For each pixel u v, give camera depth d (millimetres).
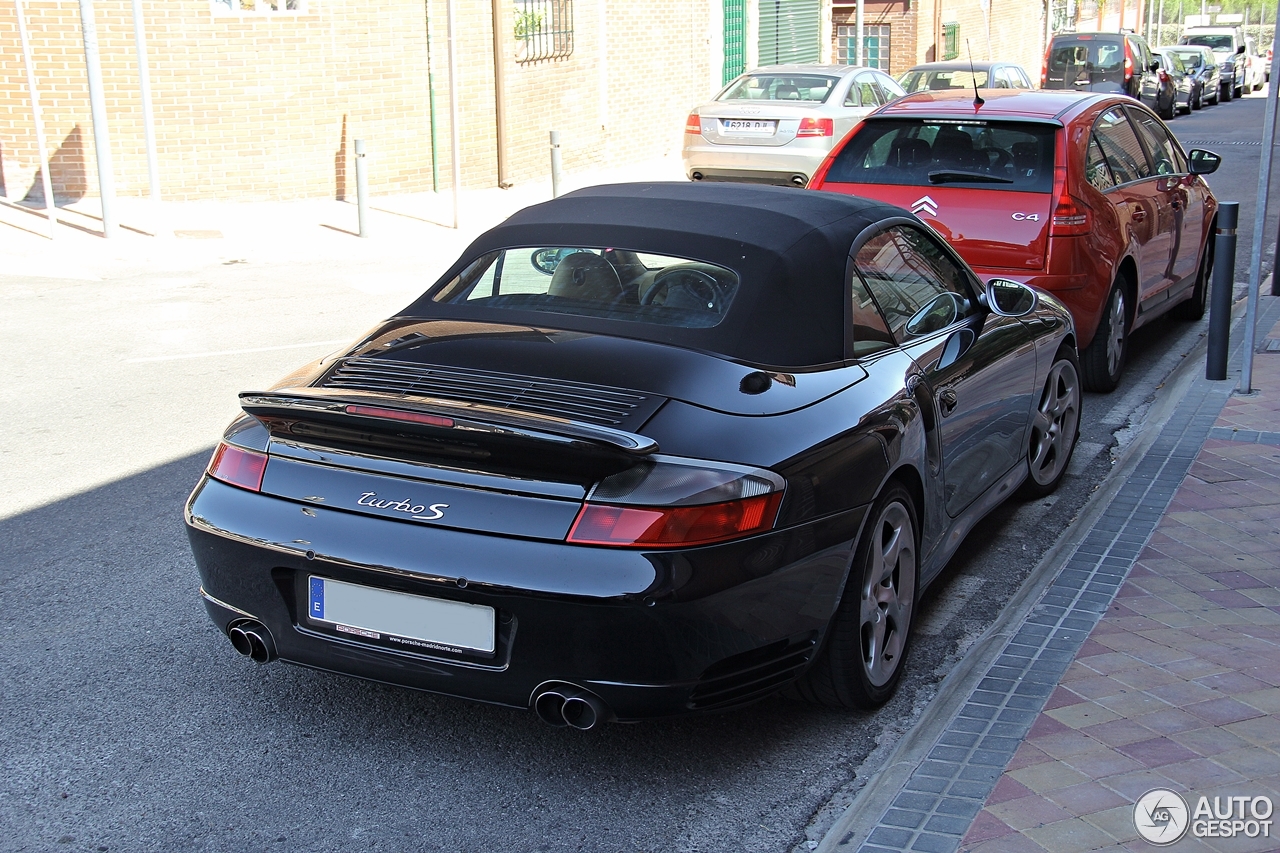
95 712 4086
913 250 4875
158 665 4422
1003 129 7625
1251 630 4488
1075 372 6309
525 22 18812
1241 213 15922
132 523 5781
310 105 16047
